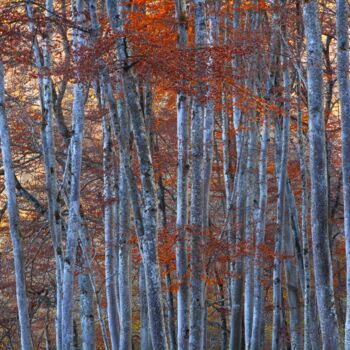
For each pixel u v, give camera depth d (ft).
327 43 70.90
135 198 36.88
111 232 58.65
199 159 46.29
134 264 76.59
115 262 66.39
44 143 51.19
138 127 36.50
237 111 62.34
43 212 67.21
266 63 60.39
